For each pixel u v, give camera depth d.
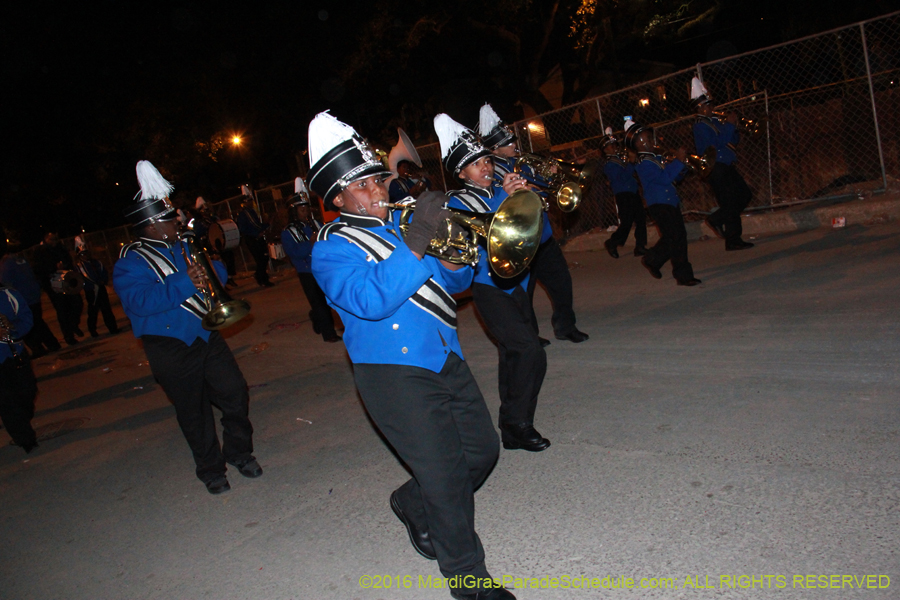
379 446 5.06
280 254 17.41
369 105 22.83
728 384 4.80
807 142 11.13
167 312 4.34
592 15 19.50
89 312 13.75
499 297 4.18
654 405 4.71
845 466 3.49
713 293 7.13
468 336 7.62
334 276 2.75
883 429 3.77
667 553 3.12
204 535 4.23
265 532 4.11
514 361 4.24
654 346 5.89
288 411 6.34
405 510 3.37
